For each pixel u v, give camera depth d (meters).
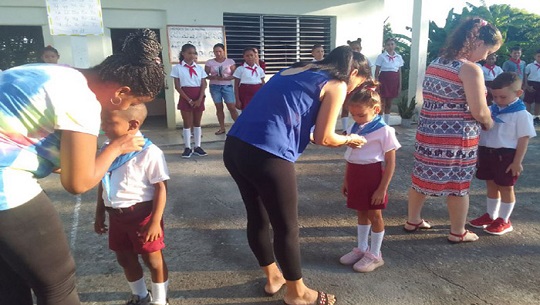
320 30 9.30
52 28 5.67
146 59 1.67
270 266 2.61
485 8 14.29
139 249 2.25
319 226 3.66
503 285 2.71
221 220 3.81
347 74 2.23
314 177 5.17
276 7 8.66
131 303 2.47
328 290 2.67
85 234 3.51
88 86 1.64
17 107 1.41
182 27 8.02
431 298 2.58
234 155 2.27
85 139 1.46
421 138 3.21
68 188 1.50
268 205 2.25
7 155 1.43
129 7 7.67
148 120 9.59
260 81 7.27
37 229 1.51
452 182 3.15
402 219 3.81
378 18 9.43
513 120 3.24
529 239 3.37
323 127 2.21
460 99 2.97
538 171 5.36
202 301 2.56
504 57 13.06
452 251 3.18
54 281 1.59
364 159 2.78
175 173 5.35
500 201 3.48
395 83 8.27
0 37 8.29
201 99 6.20
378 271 2.90
